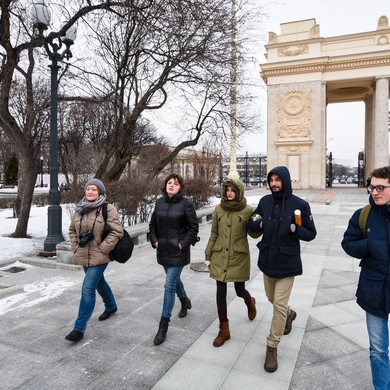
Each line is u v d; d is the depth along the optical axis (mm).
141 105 9805
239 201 3498
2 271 6125
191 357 3223
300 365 3100
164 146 25391
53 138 7336
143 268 6363
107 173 10336
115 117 9836
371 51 36531
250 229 3336
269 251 3131
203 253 7621
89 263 3592
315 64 37656
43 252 7020
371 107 46031
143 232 8031
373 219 2408
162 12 7180
